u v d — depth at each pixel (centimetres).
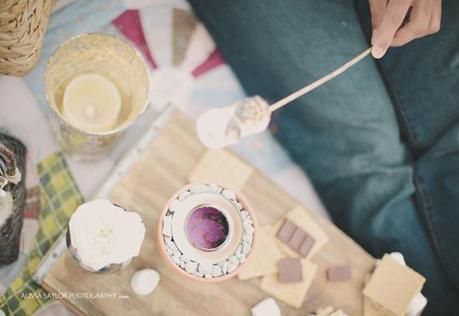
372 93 94
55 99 87
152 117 100
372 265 89
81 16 100
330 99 93
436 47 93
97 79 89
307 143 98
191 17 105
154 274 81
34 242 91
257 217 88
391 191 96
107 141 88
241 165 88
